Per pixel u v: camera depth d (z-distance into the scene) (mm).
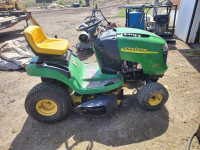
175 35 8164
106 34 3053
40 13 18531
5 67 5246
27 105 2848
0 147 2689
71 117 3191
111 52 2936
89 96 3207
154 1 10945
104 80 3201
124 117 3111
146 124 2938
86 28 2941
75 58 3541
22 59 5332
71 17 14992
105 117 3143
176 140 2627
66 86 3189
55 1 35188
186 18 6996
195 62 5199
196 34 6781
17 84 4484
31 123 3141
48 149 2609
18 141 2783
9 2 19750
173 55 5816
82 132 2859
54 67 2727
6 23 8938
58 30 10141
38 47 2693
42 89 2783
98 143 2650
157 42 2936
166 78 4359
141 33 2945
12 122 3201
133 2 24891
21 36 9531
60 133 2869
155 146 2547
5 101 3820
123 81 3191
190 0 6656
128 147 2557
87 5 25219
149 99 3004
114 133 2803
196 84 4047
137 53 2906
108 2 28391
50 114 2971
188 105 3365
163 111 3223
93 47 3088
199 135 2568
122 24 10672
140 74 3242
